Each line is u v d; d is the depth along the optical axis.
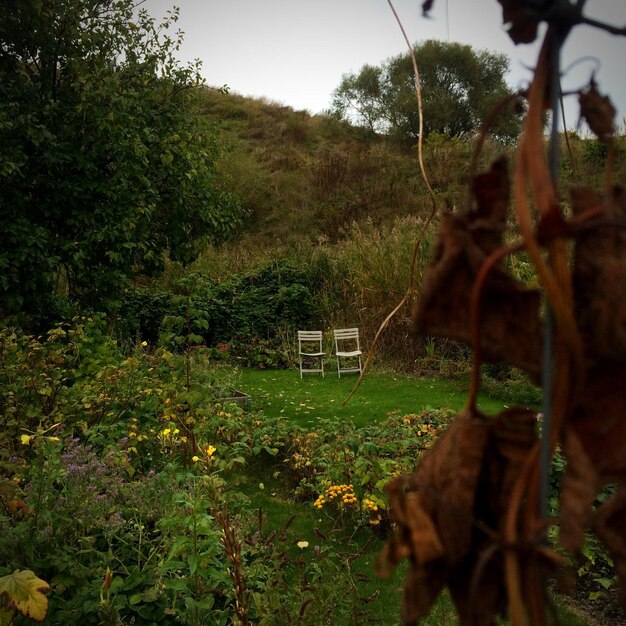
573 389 0.50
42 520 2.89
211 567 2.77
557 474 3.56
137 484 3.32
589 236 0.51
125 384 5.06
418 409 8.37
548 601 0.51
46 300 8.43
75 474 3.06
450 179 21.47
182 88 9.58
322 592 2.76
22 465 3.27
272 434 6.07
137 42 9.23
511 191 0.58
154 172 9.35
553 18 0.52
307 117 35.41
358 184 23.91
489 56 30.42
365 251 13.16
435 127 30.47
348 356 11.55
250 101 35.59
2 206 7.82
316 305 13.77
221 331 13.52
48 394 4.63
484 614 0.52
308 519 4.62
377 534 4.35
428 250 11.72
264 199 24.02
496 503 0.53
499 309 0.54
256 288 13.93
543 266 0.48
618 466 0.49
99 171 8.71
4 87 7.93
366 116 34.34
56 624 2.55
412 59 0.78
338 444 5.09
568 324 0.48
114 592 2.72
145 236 8.95
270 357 12.84
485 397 9.14
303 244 15.71
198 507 2.73
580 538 0.46
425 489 0.54
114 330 9.30
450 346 11.17
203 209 10.05
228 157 24.11
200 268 15.81
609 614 3.49
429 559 0.51
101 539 3.16
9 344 4.87
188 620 2.63
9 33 8.30
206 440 4.80
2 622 2.12
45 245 8.09
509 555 0.49
